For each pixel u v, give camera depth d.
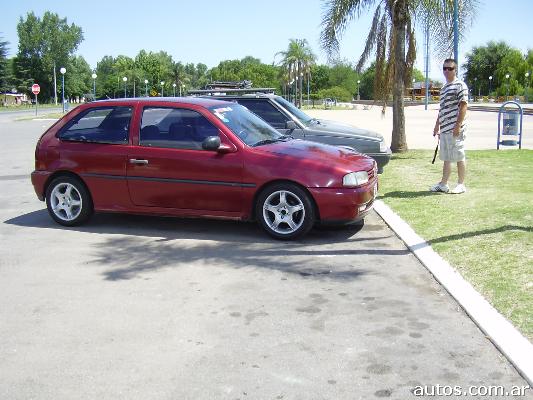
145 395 3.21
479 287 4.64
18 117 49.19
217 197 6.60
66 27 128.75
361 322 4.15
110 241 6.58
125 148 6.91
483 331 3.91
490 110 54.69
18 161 15.19
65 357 3.70
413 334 3.92
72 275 5.36
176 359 3.64
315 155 6.51
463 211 7.26
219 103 7.21
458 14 14.05
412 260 5.64
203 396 3.19
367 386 3.25
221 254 5.99
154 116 6.95
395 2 13.77
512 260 5.21
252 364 3.55
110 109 7.17
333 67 15.45
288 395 3.18
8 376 3.47
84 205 7.16
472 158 12.92
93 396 3.22
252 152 6.50
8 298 4.78
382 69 14.71
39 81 127.94
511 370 3.40
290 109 10.02
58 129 7.32
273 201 6.51
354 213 6.30
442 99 8.40
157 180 6.78
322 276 5.21
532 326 3.83
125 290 4.93
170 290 4.91
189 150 6.68
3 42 107.19
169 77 149.00
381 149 9.38
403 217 7.18
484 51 109.81
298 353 3.68
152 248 6.26
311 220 6.35
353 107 82.50
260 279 5.16
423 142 18.92
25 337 4.02
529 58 95.88
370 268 5.42
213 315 4.34
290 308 4.45
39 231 7.10
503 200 7.73
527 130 24.22
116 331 4.08
